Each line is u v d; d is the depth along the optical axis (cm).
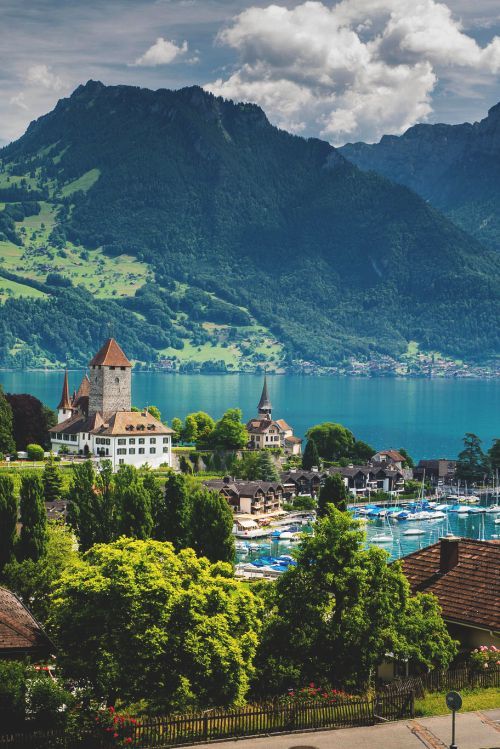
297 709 7275
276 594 8806
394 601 8475
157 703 7681
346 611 8456
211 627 7969
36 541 15050
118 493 17550
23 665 7112
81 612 7944
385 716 7444
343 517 8819
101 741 6769
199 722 7031
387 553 8788
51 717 6912
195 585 8306
